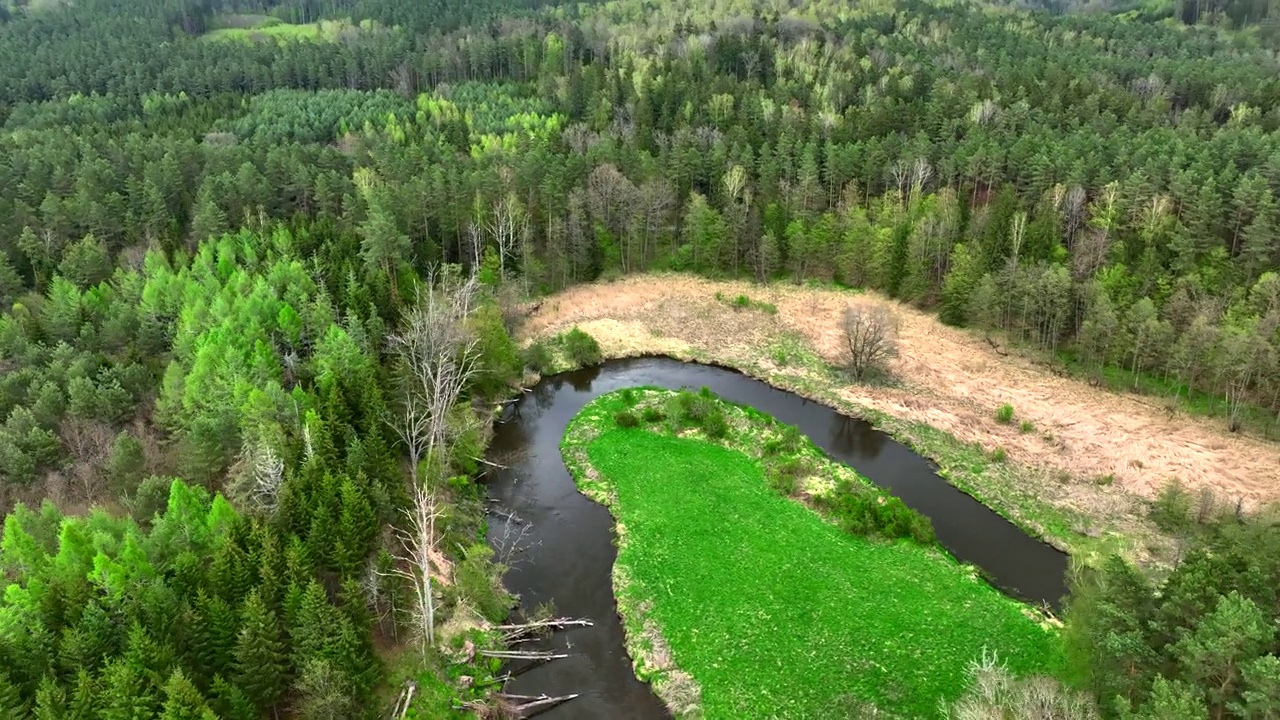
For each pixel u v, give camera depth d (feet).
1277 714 112.27
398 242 350.02
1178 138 389.80
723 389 325.83
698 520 239.71
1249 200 325.62
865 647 190.08
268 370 249.96
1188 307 298.56
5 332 261.44
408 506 216.95
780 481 254.47
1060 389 309.01
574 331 347.15
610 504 252.21
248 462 205.57
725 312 385.29
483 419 295.28
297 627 164.66
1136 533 229.86
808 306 389.19
